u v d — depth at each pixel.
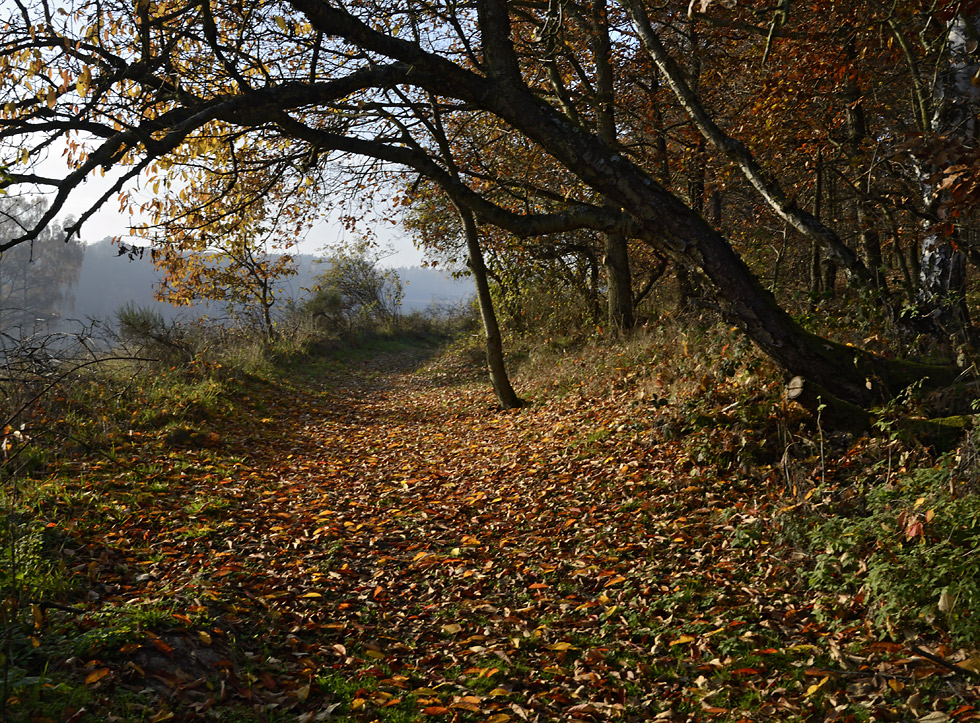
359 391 17.67
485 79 6.18
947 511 3.99
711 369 8.20
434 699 3.62
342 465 9.24
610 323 14.28
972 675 3.21
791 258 18.73
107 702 3.10
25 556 4.36
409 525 6.57
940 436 5.86
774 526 5.22
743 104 12.97
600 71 12.93
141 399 10.06
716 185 13.90
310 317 26.86
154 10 5.75
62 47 4.64
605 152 6.21
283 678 3.70
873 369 6.61
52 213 4.30
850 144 11.59
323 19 5.38
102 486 6.65
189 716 3.17
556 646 4.11
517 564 5.51
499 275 20.00
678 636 4.15
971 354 6.82
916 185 9.55
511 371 16.75
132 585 4.65
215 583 4.75
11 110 4.41
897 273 14.20
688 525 5.77
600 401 10.17
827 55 9.78
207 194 8.33
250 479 8.05
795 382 6.56
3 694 2.83
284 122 5.76
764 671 3.67
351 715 3.42
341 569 5.42
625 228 6.36
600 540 5.78
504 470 8.20
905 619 3.73
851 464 5.88
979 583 3.59
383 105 7.73
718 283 6.37
